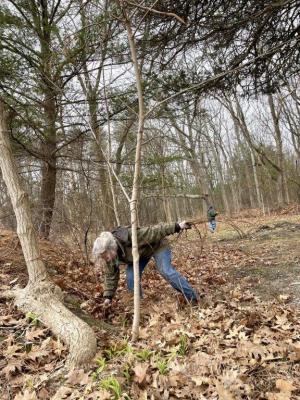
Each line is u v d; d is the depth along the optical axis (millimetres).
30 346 3355
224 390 2688
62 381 2953
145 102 7176
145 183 8797
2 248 5355
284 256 7105
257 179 26484
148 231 4215
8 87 6375
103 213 7645
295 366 3061
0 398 2818
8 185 4051
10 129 6672
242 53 6633
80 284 5031
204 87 6801
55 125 7441
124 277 5812
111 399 2652
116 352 3303
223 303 4570
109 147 4492
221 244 9977
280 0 5531
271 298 4805
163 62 6527
